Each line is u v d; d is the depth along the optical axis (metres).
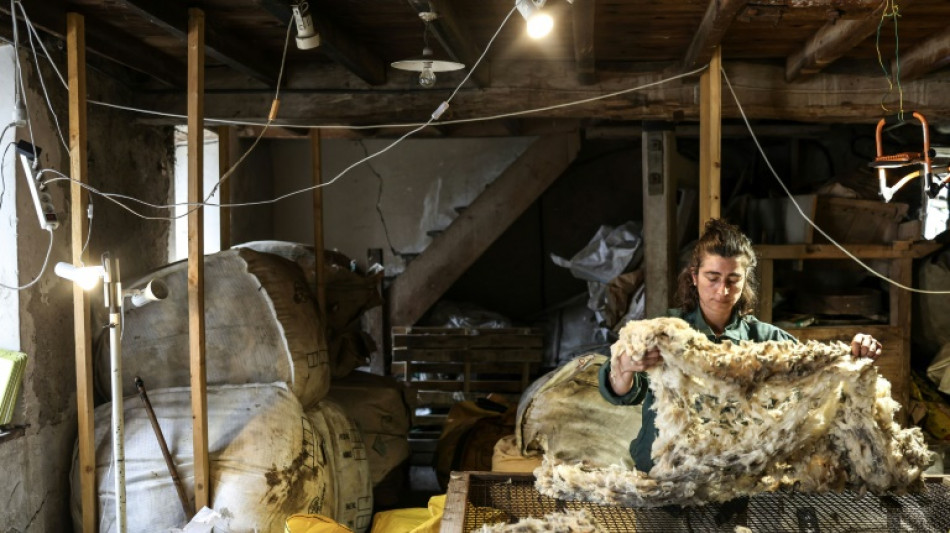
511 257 7.17
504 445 3.70
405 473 4.98
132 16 3.42
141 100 4.44
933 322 4.79
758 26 3.55
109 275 2.90
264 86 4.43
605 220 7.07
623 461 3.46
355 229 7.19
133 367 3.65
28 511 3.32
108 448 3.38
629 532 1.88
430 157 7.11
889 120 4.27
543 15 2.57
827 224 4.54
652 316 4.82
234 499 3.22
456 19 3.22
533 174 6.24
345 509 3.83
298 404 3.56
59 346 3.56
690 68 4.03
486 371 6.09
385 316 6.47
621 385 2.00
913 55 3.91
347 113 4.40
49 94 3.49
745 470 1.91
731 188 6.57
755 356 1.90
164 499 3.26
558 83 4.31
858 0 2.82
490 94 4.34
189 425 3.41
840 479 2.01
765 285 4.39
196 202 3.21
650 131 4.79
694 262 2.21
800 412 1.88
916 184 4.91
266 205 7.01
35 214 3.39
